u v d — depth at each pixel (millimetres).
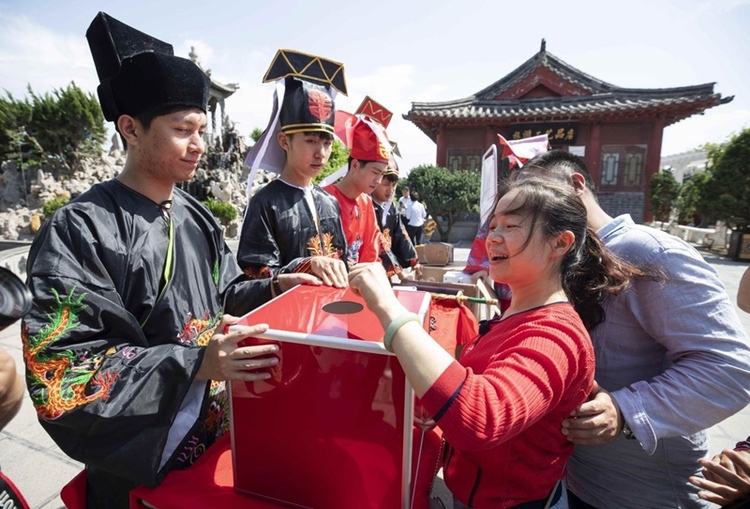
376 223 2951
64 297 951
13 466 2291
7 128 16672
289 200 2000
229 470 1088
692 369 1044
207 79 1218
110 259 1063
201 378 953
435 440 1262
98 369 962
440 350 804
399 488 882
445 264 4504
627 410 1028
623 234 1232
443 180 13750
